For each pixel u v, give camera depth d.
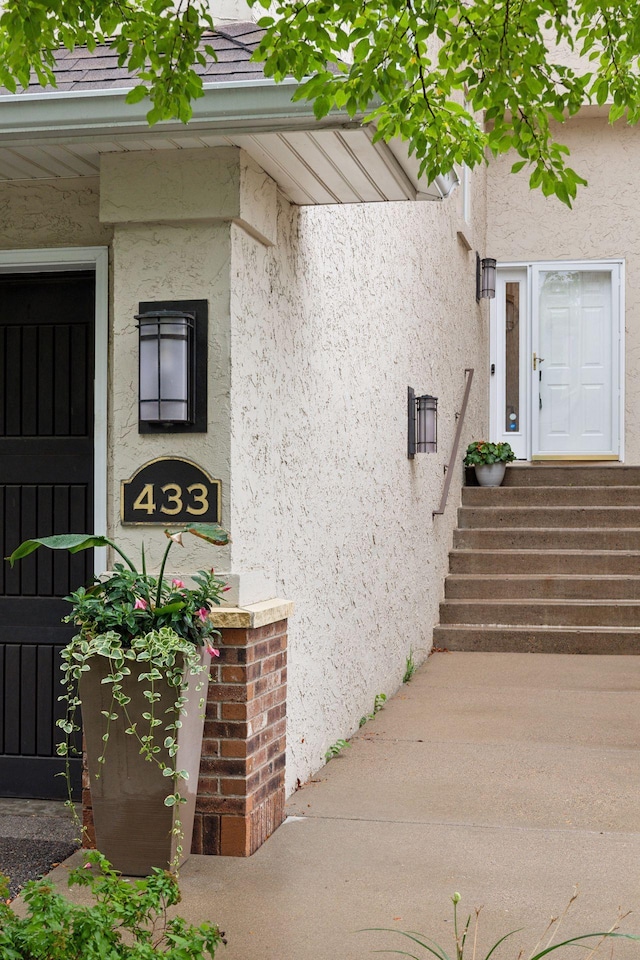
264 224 4.57
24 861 4.18
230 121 3.96
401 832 4.52
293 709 5.19
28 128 4.03
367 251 6.93
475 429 12.66
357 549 6.65
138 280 4.32
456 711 7.02
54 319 5.02
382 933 3.44
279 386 4.95
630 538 10.45
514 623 9.67
